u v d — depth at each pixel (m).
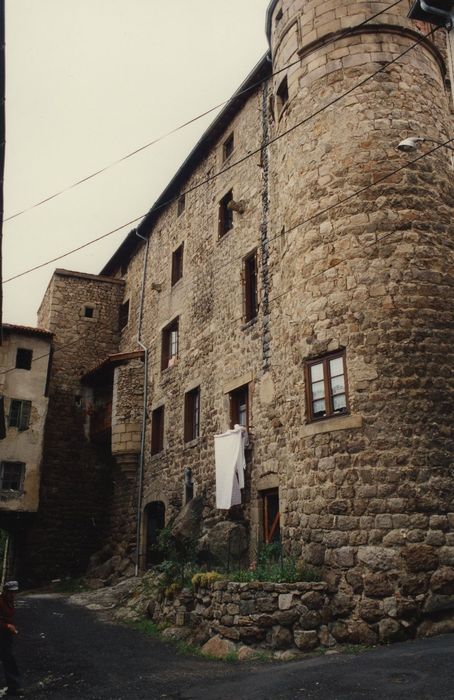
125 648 9.47
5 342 21.64
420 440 9.22
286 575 9.17
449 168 11.22
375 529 8.91
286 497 10.66
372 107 11.09
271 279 13.70
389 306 9.89
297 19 12.46
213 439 15.19
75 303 25.31
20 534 22.39
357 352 9.83
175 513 16.50
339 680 6.41
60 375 23.97
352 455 9.41
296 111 12.02
